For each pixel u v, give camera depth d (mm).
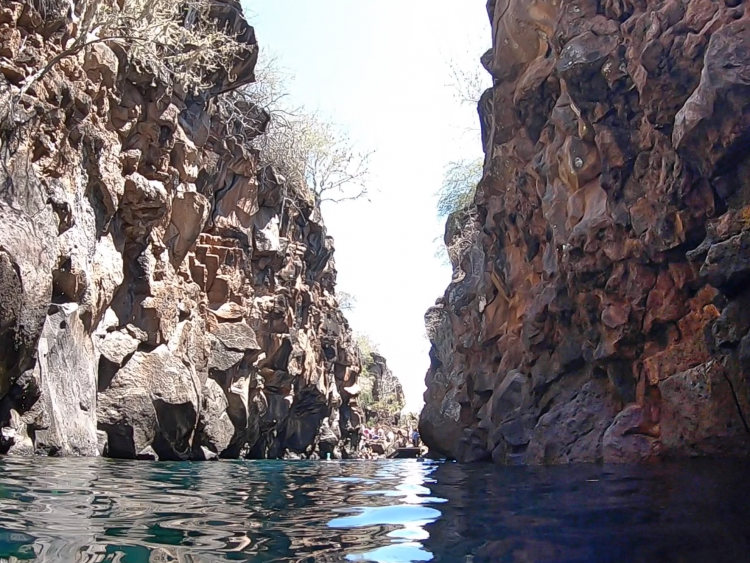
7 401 8836
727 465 7352
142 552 2949
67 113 10891
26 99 9648
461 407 16438
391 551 3131
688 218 8469
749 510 4180
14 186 9102
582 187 10562
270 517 4176
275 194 21562
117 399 12656
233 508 4586
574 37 10180
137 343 13602
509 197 13367
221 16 17453
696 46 8258
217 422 16578
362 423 37469
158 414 13398
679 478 6207
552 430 10305
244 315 18891
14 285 8250
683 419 8469
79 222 11234
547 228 11984
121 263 13172
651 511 4199
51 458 9086
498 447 12188
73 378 10797
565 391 10969
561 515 4172
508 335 13828
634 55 9102
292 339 23047
